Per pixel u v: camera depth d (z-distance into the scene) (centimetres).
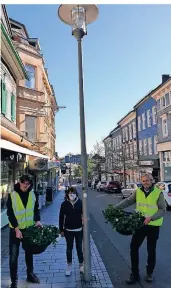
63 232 589
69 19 575
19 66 1653
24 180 509
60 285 505
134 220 521
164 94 3155
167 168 3164
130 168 4019
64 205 593
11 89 1647
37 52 2230
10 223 498
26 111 2055
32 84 2145
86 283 516
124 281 541
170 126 3027
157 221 534
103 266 630
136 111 4269
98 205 2130
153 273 582
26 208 510
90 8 552
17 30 2225
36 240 487
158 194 539
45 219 1306
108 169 5794
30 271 520
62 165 3659
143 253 741
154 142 3572
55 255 698
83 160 549
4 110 1425
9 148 938
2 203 1205
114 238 962
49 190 2308
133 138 4444
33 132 2120
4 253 717
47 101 2955
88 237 536
